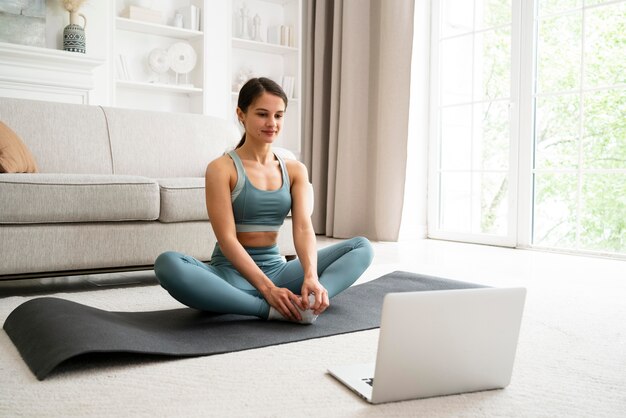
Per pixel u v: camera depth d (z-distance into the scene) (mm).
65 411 1109
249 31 5293
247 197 1878
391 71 4430
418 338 1145
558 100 3930
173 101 5020
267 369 1364
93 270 2527
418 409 1127
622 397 1200
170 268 1678
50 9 4258
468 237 4430
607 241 4008
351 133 4688
